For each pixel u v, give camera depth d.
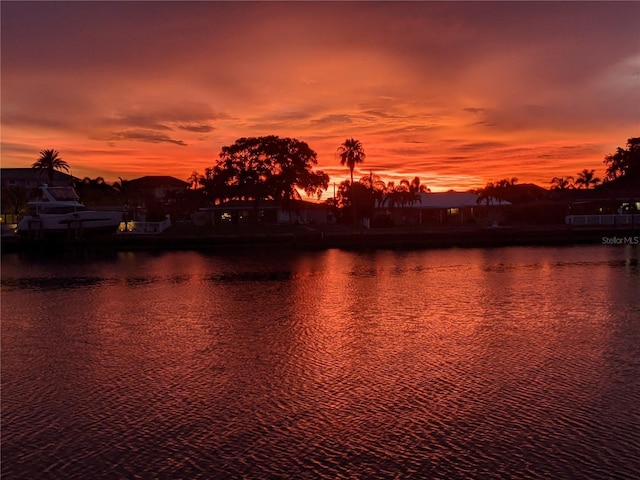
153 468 13.95
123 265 62.91
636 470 13.22
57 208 84.75
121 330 28.95
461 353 22.83
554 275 46.31
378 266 56.34
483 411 16.72
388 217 105.81
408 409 17.05
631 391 17.95
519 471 13.33
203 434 15.76
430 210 115.62
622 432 15.07
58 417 17.16
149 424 16.48
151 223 92.44
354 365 21.58
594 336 25.03
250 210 112.31
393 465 13.80
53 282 49.69
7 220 113.12
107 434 15.89
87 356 23.98
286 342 25.33
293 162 104.38
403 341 25.00
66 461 14.41
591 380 19.09
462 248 75.44
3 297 41.72
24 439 15.69
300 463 14.03
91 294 42.09
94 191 124.00
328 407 17.41
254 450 14.73
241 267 58.19
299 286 43.28
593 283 41.22
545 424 15.69
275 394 18.64
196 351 24.25
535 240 82.12
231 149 104.50
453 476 13.23
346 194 108.06
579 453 14.05
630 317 28.83
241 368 21.58
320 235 82.12
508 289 39.19
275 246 82.12
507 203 111.75
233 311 33.31
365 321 29.44
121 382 20.31
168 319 31.52
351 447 14.76
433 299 35.84
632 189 106.25
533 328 26.86
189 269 57.50
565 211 100.12
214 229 96.88
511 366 20.91
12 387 20.02
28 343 26.59
